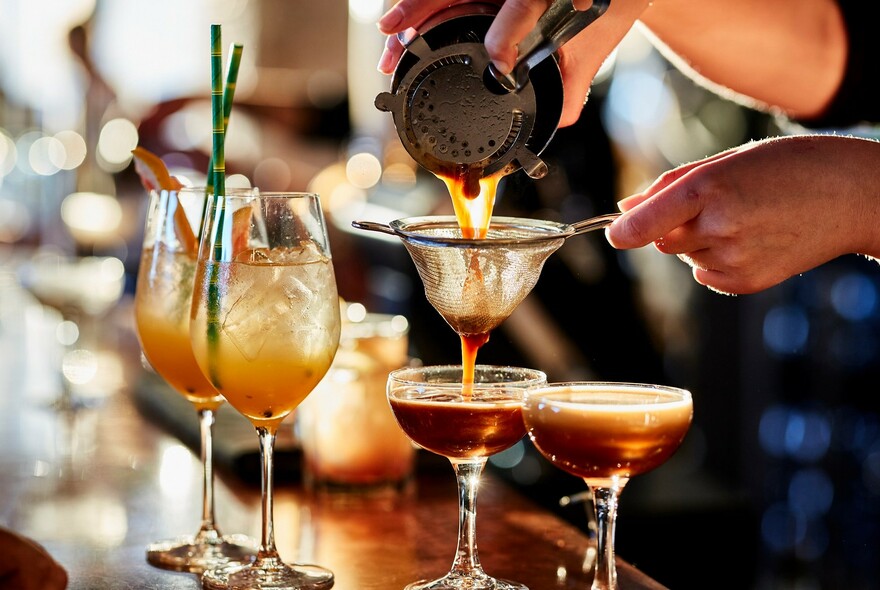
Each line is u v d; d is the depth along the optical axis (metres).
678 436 1.28
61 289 3.06
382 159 5.05
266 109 6.69
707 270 1.59
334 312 1.47
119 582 1.42
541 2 1.32
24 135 6.38
